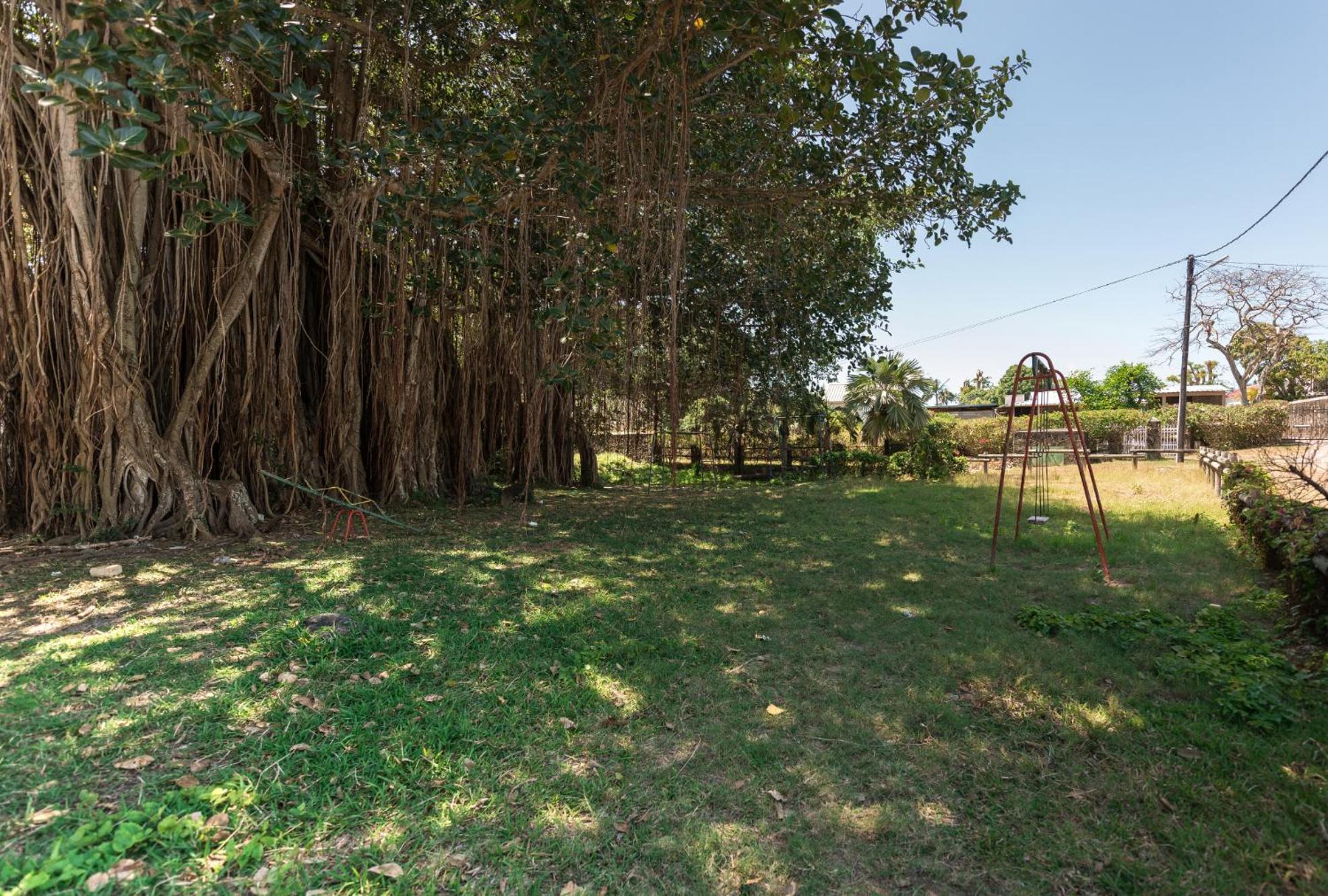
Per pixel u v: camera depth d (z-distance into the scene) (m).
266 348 7.27
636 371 10.58
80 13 3.29
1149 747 2.61
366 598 4.39
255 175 6.94
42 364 5.82
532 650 3.60
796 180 7.54
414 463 9.19
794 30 4.41
